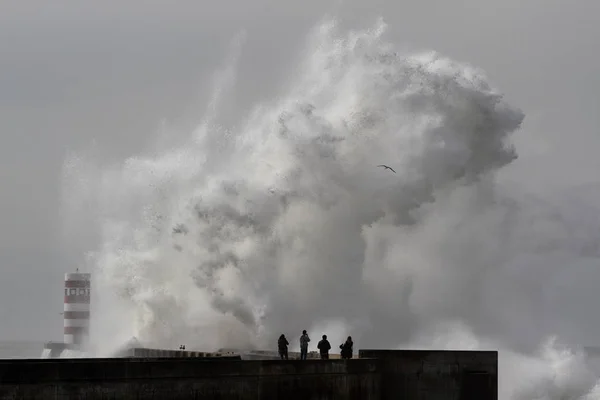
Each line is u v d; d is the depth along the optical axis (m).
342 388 84.94
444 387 90.25
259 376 79.12
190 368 75.50
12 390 68.19
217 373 76.81
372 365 87.94
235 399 77.69
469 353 91.12
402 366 89.44
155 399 73.69
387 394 88.94
